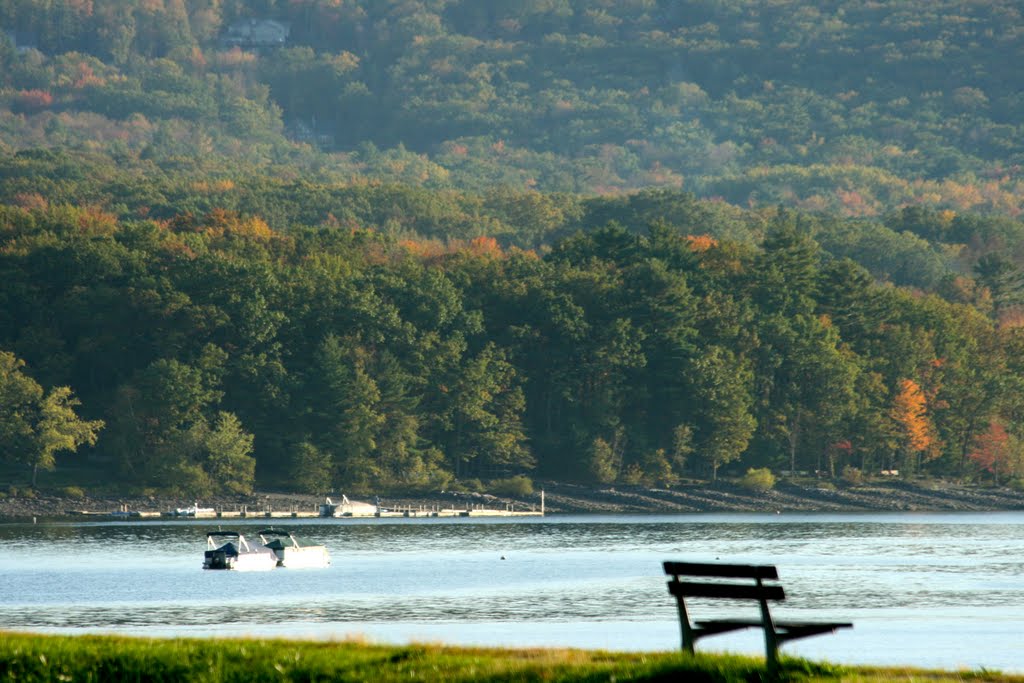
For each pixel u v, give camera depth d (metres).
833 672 139.38
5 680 139.75
